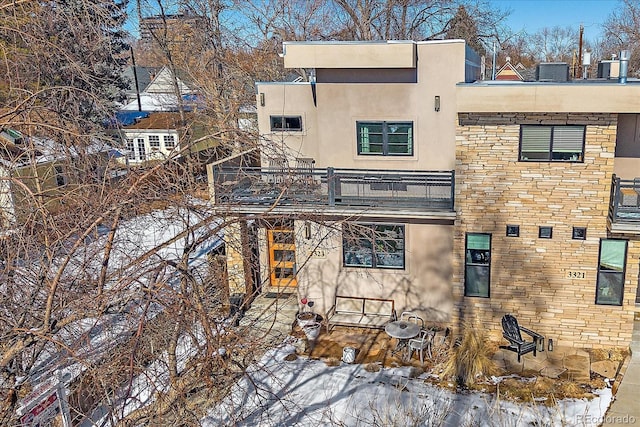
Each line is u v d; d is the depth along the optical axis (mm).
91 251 6898
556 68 15320
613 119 11672
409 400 11320
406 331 12898
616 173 13500
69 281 6770
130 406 8125
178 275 7066
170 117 30094
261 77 34375
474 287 13594
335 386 11969
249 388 11477
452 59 13352
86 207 6848
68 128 7047
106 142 8031
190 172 7680
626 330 12812
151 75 41625
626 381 11656
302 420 10680
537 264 12984
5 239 6730
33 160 7062
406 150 14320
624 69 13328
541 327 13398
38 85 7391
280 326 14375
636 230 11570
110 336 6770
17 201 7238
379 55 13086
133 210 6637
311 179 13930
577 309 13016
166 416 6883
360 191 14430
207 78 30297
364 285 14547
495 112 12070
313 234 14148
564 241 12664
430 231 13727
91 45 8039
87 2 7703
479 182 12789
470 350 12633
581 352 12977
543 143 12211
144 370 5789
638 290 13914
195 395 8281
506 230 12945
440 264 13898
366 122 14281
